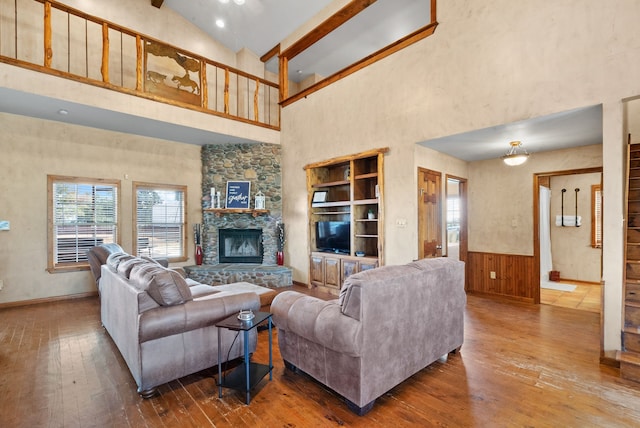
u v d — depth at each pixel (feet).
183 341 7.91
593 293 17.92
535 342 10.69
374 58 15.53
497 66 11.34
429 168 15.01
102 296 11.97
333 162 17.80
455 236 22.94
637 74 8.65
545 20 10.28
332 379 7.23
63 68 16.80
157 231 20.02
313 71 24.49
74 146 16.98
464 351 9.99
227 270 19.97
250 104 23.20
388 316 7.14
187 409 7.00
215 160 21.50
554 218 21.91
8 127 15.23
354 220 16.98
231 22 20.47
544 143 13.99
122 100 15.16
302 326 7.59
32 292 15.85
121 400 7.32
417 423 6.48
